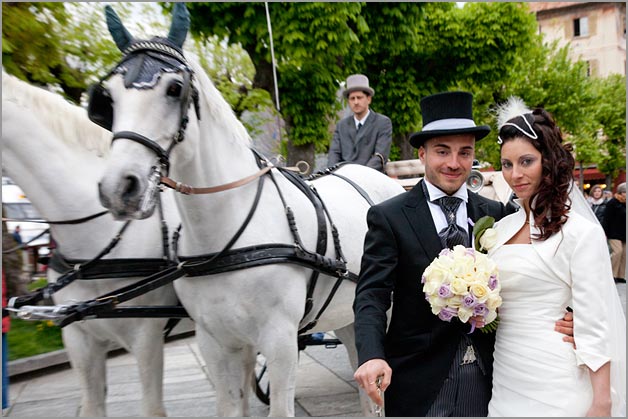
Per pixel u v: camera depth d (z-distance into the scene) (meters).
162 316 2.81
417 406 2.14
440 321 2.16
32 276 6.92
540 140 1.99
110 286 2.96
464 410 2.12
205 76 2.59
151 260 2.95
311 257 2.79
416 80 12.71
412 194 2.30
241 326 2.66
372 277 2.18
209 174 2.60
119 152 2.14
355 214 3.42
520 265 2.00
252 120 11.88
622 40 33.38
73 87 8.11
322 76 8.99
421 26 12.07
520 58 13.89
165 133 2.26
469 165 2.24
